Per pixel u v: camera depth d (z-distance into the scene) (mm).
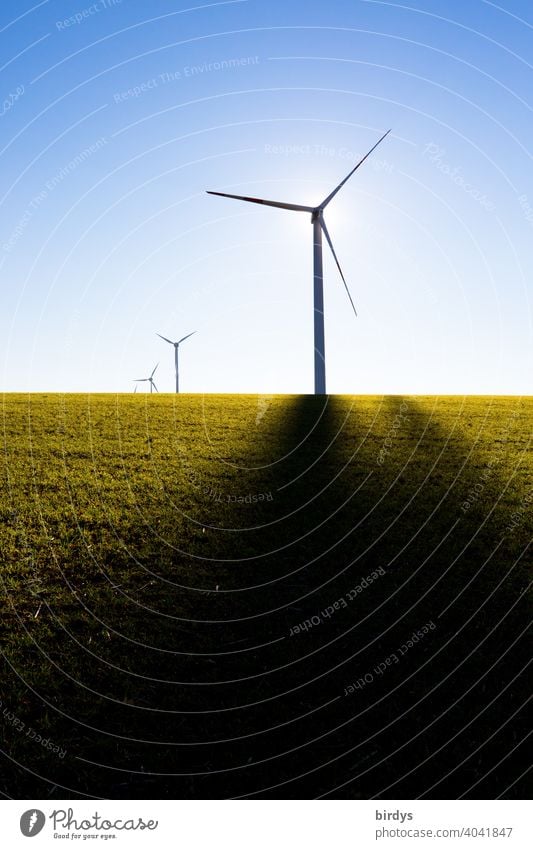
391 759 6375
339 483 13109
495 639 8195
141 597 8766
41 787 5906
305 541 10578
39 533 10242
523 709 7031
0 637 7766
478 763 6355
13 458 13617
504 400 22766
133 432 16172
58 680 7137
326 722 6805
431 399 22891
